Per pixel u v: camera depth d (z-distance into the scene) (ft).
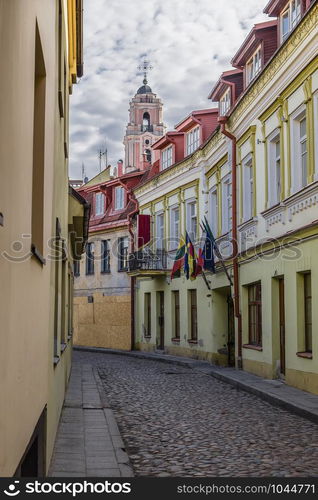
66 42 38.17
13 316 12.05
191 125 91.97
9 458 11.73
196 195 87.35
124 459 26.94
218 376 63.46
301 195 48.19
